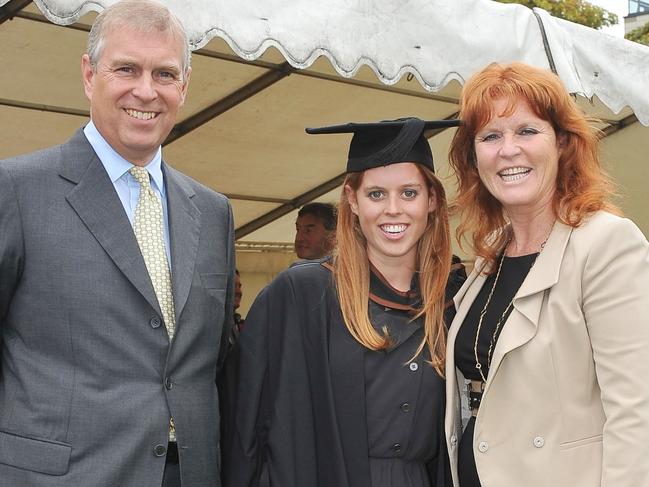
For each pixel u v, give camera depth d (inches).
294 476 95.3
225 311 100.9
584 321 85.1
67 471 81.9
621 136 228.4
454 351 98.0
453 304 103.7
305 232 204.5
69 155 89.0
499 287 96.0
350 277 99.3
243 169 212.7
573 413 84.4
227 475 98.3
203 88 166.9
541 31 150.5
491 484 87.8
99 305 84.4
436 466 100.3
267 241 265.1
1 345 86.6
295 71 161.9
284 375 97.8
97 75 87.4
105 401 83.5
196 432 89.0
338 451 94.0
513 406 87.7
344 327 98.0
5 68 147.2
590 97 156.9
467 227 102.4
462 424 101.6
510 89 90.8
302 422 96.6
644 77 167.8
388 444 95.0
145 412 84.7
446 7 136.8
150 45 86.7
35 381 83.1
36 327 83.8
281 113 183.0
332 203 230.7
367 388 96.1
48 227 84.7
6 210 83.4
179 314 88.4
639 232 86.0
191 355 90.2
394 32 130.0
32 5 125.6
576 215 88.2
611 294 83.1
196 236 93.8
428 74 134.3
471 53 139.9
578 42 156.0
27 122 172.1
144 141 88.5
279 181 224.7
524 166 90.8
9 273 83.2
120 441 83.7
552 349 85.7
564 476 84.0
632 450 79.2
